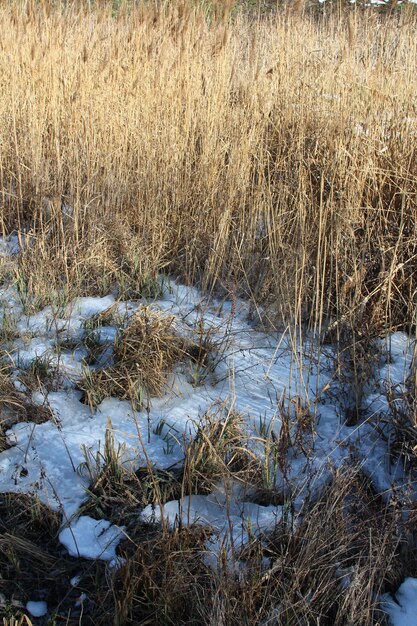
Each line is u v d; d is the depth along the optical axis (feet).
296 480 9.26
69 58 20.04
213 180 16.57
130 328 12.00
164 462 9.68
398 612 7.30
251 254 14.94
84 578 7.86
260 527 8.34
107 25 21.84
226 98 19.10
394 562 7.70
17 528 8.54
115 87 18.86
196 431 10.20
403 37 18.29
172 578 7.32
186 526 8.38
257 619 6.91
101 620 7.25
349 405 10.89
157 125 17.93
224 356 12.35
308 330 13.16
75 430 10.30
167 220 16.67
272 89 18.69
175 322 12.99
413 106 14.71
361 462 9.29
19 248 16.33
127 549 8.18
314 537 7.54
